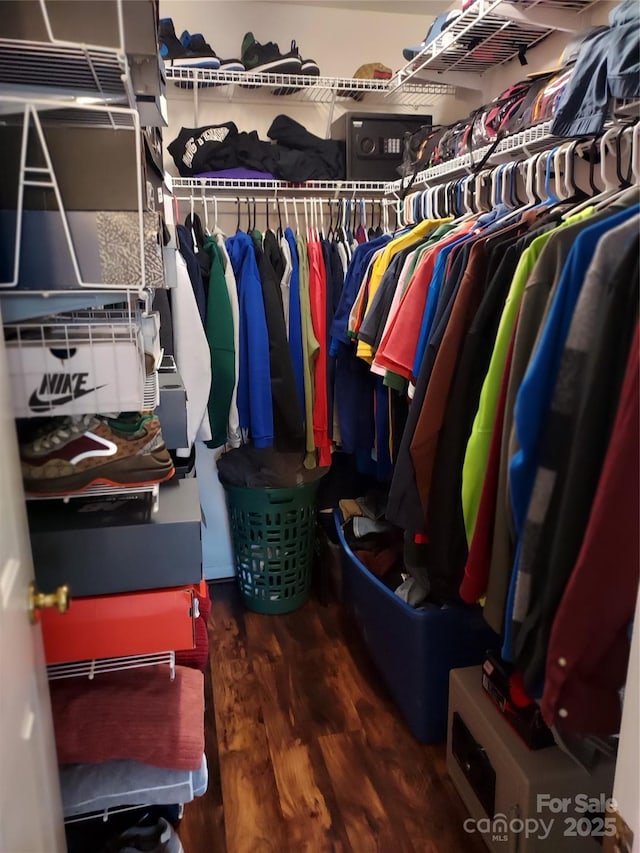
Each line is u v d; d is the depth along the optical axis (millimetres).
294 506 2217
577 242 887
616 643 817
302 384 2225
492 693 1390
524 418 906
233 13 2373
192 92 2379
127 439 1036
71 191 855
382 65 2418
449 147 1993
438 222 1840
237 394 2166
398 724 1759
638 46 1051
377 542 2057
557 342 894
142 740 1176
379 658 1858
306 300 2195
